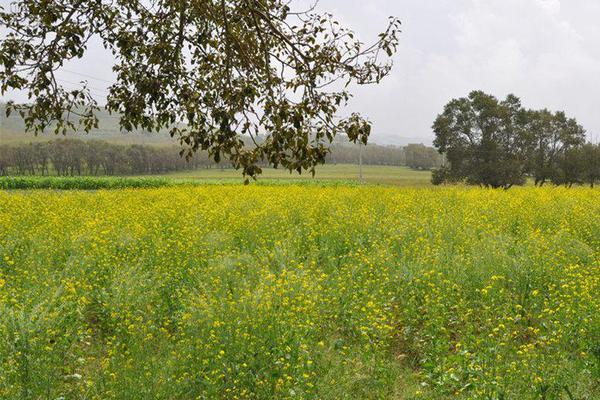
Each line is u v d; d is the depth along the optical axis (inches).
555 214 554.9
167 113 187.5
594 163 2228.1
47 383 181.2
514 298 286.4
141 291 276.4
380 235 423.2
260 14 162.9
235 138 155.6
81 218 480.1
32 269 304.3
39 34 177.8
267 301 227.8
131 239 382.3
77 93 187.3
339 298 284.5
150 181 1409.9
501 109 2191.2
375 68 162.7
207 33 184.9
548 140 2329.0
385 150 4771.2
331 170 3932.1
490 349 216.4
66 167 3144.7
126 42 185.3
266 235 420.8
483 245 360.8
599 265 334.3
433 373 218.4
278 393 189.9
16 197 687.7
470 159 2222.0
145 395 182.7
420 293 286.7
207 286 272.8
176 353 211.6
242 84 161.3
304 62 164.4
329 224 471.2
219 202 653.3
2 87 178.4
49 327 209.3
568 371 203.2
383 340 236.8
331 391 191.6
